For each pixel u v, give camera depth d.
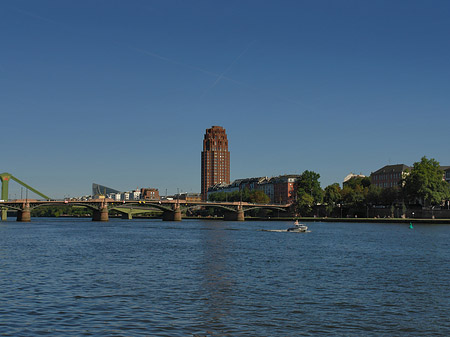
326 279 48.34
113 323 30.69
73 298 38.12
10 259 65.75
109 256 70.44
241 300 37.78
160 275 50.69
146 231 150.88
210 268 56.69
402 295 40.16
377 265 60.12
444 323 31.59
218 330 29.47
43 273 51.84
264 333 28.98
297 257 69.56
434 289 42.97
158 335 28.30
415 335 29.06
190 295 39.59
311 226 184.75
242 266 58.75
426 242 99.62
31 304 35.84
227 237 119.81
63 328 29.53
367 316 33.09
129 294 39.88
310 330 29.70
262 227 185.75
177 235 128.88
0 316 32.25
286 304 36.47
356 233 135.25
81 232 142.00
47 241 102.25
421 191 196.62
